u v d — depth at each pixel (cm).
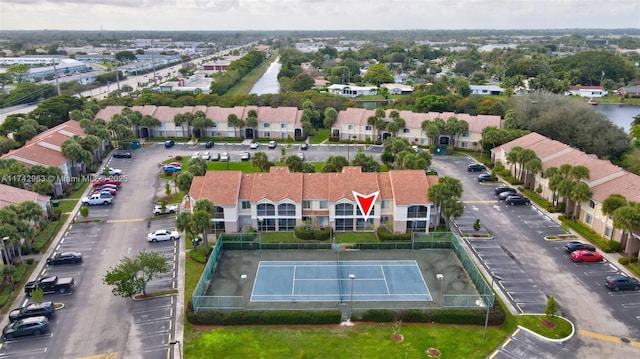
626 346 5162
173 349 5153
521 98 14375
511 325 5512
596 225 7756
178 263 7000
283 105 16250
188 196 8556
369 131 13838
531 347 5150
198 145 13575
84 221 8388
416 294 6184
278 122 14112
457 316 5566
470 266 6531
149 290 6281
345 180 8181
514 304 5912
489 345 5194
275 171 8450
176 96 17725
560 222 8331
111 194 9469
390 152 11175
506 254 7181
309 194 8044
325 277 6619
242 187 8156
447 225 7975
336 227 8100
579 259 6900
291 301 6041
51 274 6644
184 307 5922
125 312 5819
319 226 8106
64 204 9156
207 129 14375
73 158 10256
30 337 5341
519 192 9794
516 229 8056
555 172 8662
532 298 6038
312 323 5588
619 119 18475
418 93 18800
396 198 7806
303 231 7781
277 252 7356
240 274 6694
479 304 5556
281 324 5594
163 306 5938
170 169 10956
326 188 8138
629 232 6781
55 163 9812
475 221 8369
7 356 5031
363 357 5016
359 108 15250
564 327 5441
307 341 5288
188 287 6369
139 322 5625
